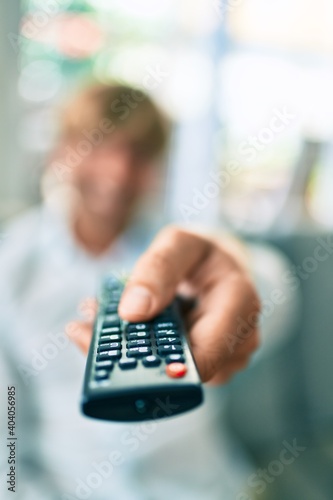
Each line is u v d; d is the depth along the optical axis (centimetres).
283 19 113
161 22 108
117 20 103
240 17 111
